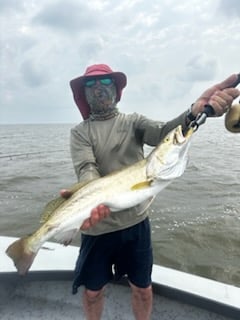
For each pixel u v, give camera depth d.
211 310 1.24
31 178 7.96
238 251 3.51
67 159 12.31
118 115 1.24
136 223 1.19
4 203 5.51
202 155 12.37
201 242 3.71
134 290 1.26
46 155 14.05
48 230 1.05
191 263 3.29
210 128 41.62
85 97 1.31
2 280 1.37
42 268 1.40
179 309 1.33
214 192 5.81
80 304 1.45
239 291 1.29
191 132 0.96
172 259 3.36
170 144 0.97
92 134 1.21
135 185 1.01
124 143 1.19
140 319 1.29
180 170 0.98
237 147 16.45
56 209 1.06
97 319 1.28
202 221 4.29
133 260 1.23
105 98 1.20
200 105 0.99
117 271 1.29
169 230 4.00
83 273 1.23
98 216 1.02
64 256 1.52
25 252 1.06
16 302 1.46
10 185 7.09
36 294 1.48
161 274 1.40
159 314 1.36
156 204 5.03
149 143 1.19
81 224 1.03
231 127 0.98
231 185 6.41
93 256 1.21
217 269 3.18
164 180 0.99
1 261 1.46
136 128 1.22
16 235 4.10
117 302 1.42
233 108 0.97
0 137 33.06
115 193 1.02
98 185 1.03
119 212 1.17
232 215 4.52
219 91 0.96
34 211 5.00
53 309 1.45
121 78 1.26
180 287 1.30
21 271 1.05
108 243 1.20
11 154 14.59
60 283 1.46
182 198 5.40
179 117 1.07
